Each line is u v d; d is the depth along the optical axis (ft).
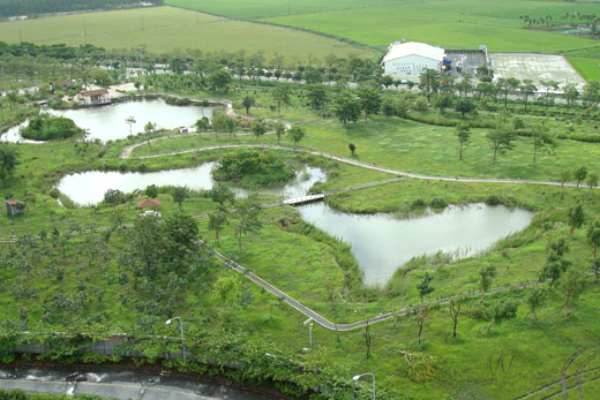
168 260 429.79
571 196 544.21
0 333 344.69
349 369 317.42
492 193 560.61
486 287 376.68
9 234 487.61
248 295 375.25
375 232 506.89
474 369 322.34
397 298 396.37
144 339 345.51
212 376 330.75
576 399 300.61
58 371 337.93
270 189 600.80
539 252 444.96
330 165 647.56
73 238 479.82
